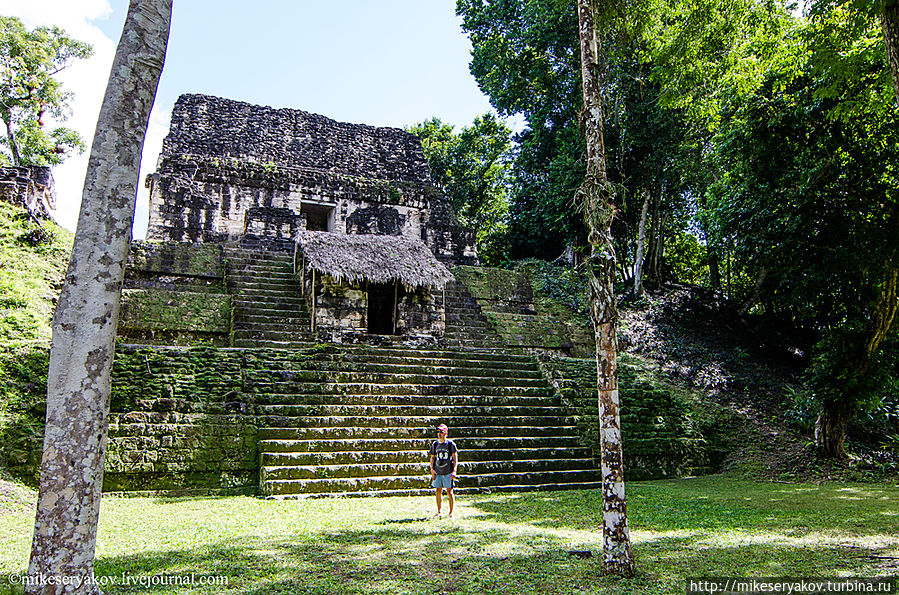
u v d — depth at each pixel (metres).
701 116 16.83
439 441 7.85
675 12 11.35
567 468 11.30
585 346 18.11
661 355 18.27
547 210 23.55
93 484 3.65
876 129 11.74
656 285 22.94
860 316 14.52
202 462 9.63
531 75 22.53
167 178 19.31
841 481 12.28
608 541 5.05
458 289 18.81
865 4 7.15
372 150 23.78
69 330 3.71
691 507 8.65
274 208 19.61
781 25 12.77
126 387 10.08
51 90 22.14
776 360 19.91
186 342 13.85
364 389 12.12
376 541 6.14
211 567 5.06
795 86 12.50
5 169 15.89
